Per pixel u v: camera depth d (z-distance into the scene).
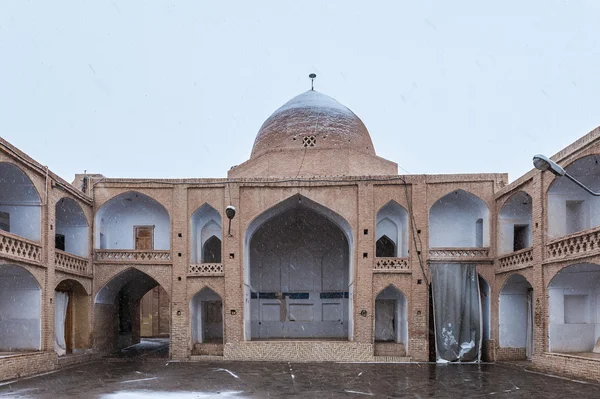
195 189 13.20
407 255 13.03
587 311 10.57
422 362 12.33
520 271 11.41
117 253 13.13
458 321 12.52
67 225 12.99
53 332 10.97
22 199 10.66
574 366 9.37
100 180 13.21
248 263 13.72
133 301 16.30
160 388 8.32
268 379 9.36
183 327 12.80
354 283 12.78
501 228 12.57
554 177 10.07
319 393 7.87
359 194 12.96
